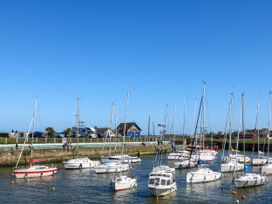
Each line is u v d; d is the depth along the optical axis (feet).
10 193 164.86
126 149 363.97
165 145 403.54
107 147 338.95
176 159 320.09
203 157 301.43
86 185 187.52
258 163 287.48
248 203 154.20
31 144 243.19
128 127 517.14
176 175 227.81
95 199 156.35
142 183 196.54
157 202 152.66
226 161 265.13
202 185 191.21
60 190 173.88
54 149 280.31
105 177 214.28
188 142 446.19
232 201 157.17
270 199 162.09
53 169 217.97
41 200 153.17
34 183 189.78
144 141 419.13
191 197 162.91
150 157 356.38
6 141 256.93
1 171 223.10
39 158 264.93
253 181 186.60
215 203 153.38
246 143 485.56
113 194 166.61
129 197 160.76
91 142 340.80
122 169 237.66
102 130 478.59
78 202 150.61
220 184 194.18
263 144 431.84
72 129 430.20
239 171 241.96
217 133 583.17
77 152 301.43
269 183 200.64
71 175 219.82
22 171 201.87
